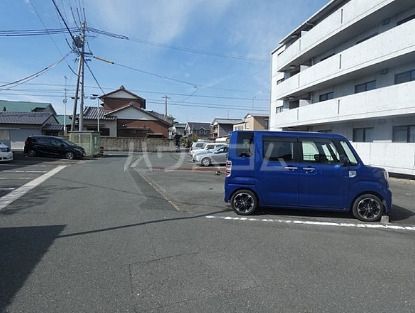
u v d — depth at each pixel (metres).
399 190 11.77
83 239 5.41
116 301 3.39
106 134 46.84
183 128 95.25
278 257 4.75
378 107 16.05
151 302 3.39
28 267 4.23
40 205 8.02
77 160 24.67
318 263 4.55
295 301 3.46
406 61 15.73
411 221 7.17
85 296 3.49
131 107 48.88
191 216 7.19
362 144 16.91
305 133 7.40
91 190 10.45
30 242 5.22
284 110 28.11
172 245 5.19
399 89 14.78
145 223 6.49
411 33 14.16
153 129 49.47
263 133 7.50
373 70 17.67
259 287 3.77
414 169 13.89
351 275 4.16
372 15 16.86
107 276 3.99
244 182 7.39
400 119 16.11
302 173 7.21
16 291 3.58
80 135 29.19
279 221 6.90
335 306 3.37
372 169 7.20
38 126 39.81
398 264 4.57
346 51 18.42
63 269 4.18
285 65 27.12
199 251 4.94
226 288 3.74
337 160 7.23
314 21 23.59
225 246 5.20
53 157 25.45
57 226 6.16
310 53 23.50
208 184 12.38
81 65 28.81
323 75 20.72
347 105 18.41
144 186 11.59
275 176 7.30
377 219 7.09
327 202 7.18
